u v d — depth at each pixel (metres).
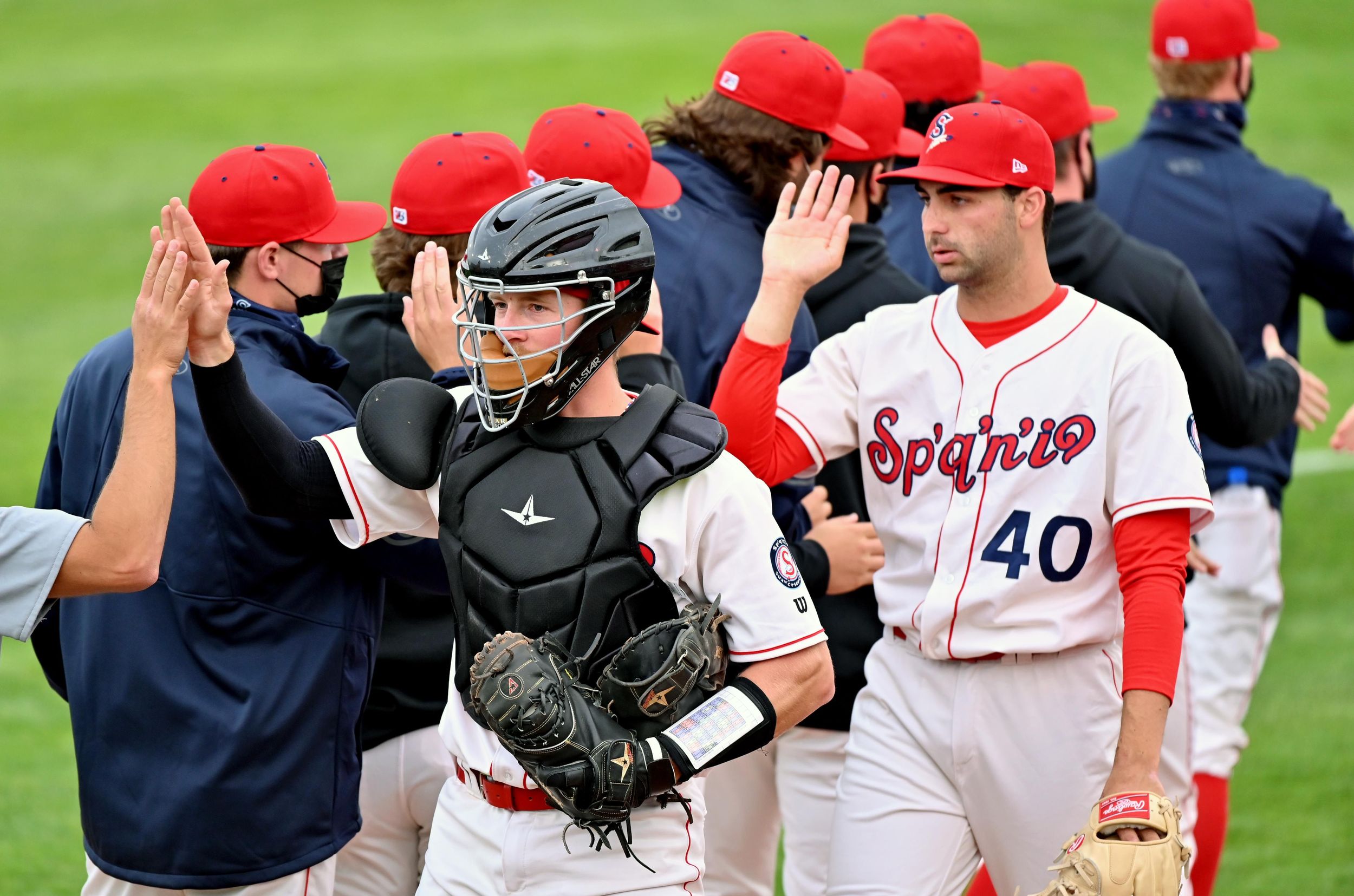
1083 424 12.28
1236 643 20.30
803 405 13.34
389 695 13.55
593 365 10.23
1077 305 12.62
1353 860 19.00
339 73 71.31
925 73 19.75
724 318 14.95
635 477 10.05
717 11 81.69
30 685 25.28
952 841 12.91
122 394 12.46
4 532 9.88
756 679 10.13
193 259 10.18
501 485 10.27
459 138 14.12
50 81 69.81
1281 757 22.00
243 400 10.46
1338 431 18.72
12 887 18.31
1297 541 30.58
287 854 11.88
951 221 12.50
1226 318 20.48
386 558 12.05
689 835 10.74
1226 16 20.45
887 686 13.26
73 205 54.09
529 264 9.93
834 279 15.85
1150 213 20.84
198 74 71.25
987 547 12.55
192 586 11.78
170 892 11.96
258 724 11.74
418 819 13.91
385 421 10.62
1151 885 10.60
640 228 10.38
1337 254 20.34
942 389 12.87
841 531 14.74
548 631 9.98
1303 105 64.00
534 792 10.48
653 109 64.38
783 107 15.30
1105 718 12.59
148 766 11.81
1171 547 11.91
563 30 78.50
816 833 15.27
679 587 10.30
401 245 14.11
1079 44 73.38
